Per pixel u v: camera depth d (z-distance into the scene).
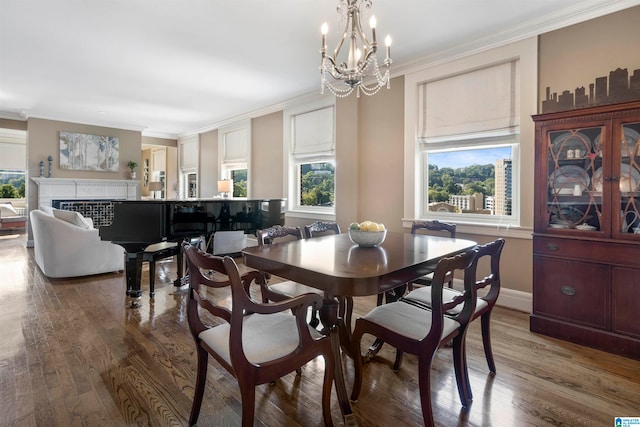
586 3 2.53
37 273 4.21
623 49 2.47
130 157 7.17
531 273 2.96
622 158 2.20
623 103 2.16
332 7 2.58
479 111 3.22
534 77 2.86
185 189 8.04
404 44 3.23
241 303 1.26
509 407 1.66
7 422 1.55
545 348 2.29
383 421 1.57
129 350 2.25
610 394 1.77
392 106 3.90
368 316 1.68
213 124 6.79
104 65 3.77
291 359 1.38
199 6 2.58
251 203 3.92
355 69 2.03
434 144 3.60
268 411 1.65
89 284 3.76
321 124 4.75
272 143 5.60
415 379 1.92
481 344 2.36
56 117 6.21
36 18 2.76
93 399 1.72
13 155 8.86
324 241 2.33
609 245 2.23
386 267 1.51
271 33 3.01
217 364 2.07
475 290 1.64
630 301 2.16
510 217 3.17
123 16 2.73
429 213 3.71
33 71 3.96
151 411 1.63
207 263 1.36
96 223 6.69
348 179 4.30
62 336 2.45
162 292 3.49
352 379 1.92
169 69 3.89
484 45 3.11
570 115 2.38
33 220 4.33
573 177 2.42
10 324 2.66
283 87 4.51
